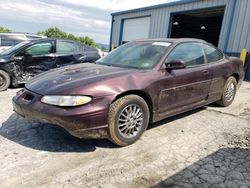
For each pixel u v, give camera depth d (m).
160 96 3.29
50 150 2.92
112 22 20.09
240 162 2.73
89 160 2.71
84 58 7.15
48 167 2.55
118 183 2.30
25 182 2.28
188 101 3.79
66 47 7.01
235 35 11.25
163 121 3.97
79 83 2.81
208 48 4.39
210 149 3.03
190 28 19.72
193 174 2.47
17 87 6.57
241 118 4.26
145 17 16.88
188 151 2.97
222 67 4.45
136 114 3.07
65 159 2.72
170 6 14.75
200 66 3.98
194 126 3.80
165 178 2.39
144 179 2.37
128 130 3.02
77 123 2.62
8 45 10.61
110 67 3.48
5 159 2.67
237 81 5.11
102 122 2.74
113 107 2.82
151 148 3.02
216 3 12.09
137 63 3.52
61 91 2.71
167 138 3.33
